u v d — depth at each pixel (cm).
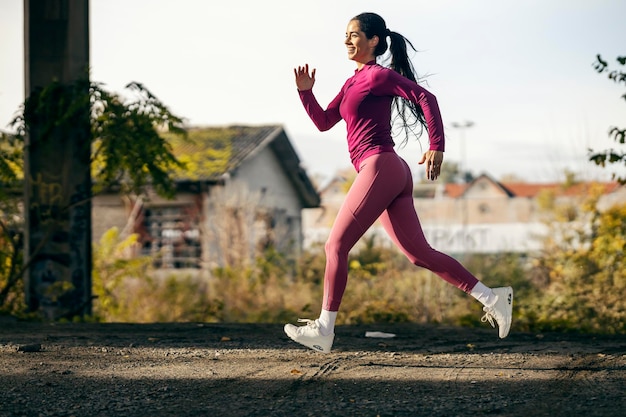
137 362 496
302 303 1424
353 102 455
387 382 428
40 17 980
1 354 528
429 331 686
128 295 1450
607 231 1274
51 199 988
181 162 1051
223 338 613
